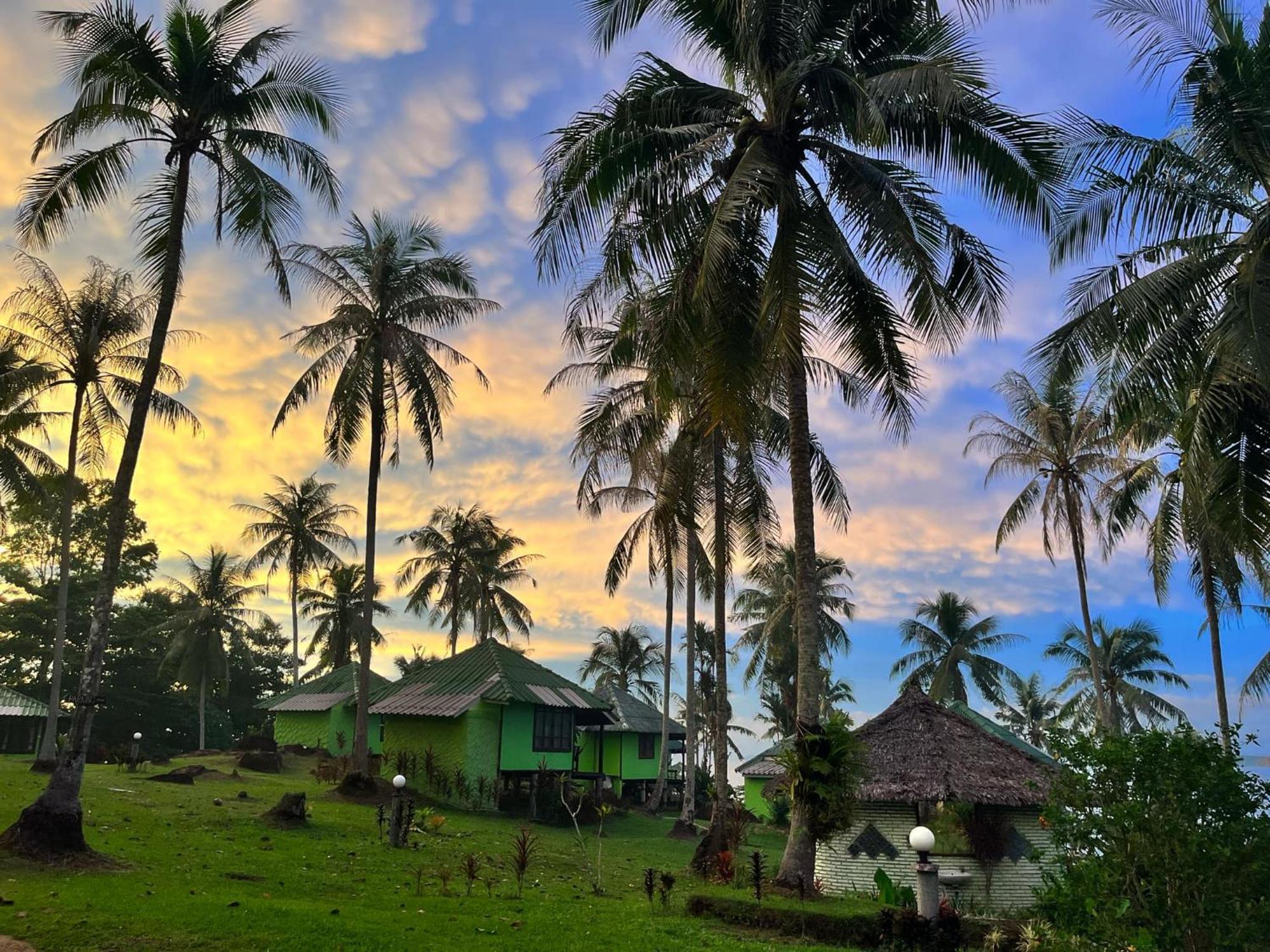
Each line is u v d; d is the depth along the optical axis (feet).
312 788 87.35
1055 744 32.73
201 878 40.37
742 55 45.16
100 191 50.47
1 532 97.50
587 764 140.36
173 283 48.44
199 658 149.89
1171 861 28.55
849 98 43.32
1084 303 53.16
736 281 45.19
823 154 47.70
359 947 28.96
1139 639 154.71
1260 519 48.19
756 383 45.65
